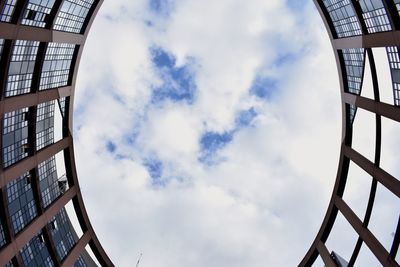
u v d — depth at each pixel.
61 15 31.78
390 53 27.05
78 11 34.50
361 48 31.89
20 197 29.94
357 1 29.80
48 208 33.69
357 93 34.03
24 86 29.14
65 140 37.62
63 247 36.50
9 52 25.41
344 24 33.66
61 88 35.16
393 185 26.61
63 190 38.44
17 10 25.50
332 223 38.41
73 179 39.38
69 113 38.44
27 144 30.95
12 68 26.69
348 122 36.84
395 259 26.05
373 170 30.17
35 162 31.31
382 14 26.44
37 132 32.53
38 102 30.84
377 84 29.58
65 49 35.12
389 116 27.20
